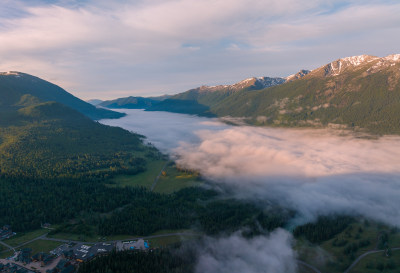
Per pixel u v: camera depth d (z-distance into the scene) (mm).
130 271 168625
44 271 166875
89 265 170375
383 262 190625
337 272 190375
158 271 175125
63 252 183750
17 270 166250
